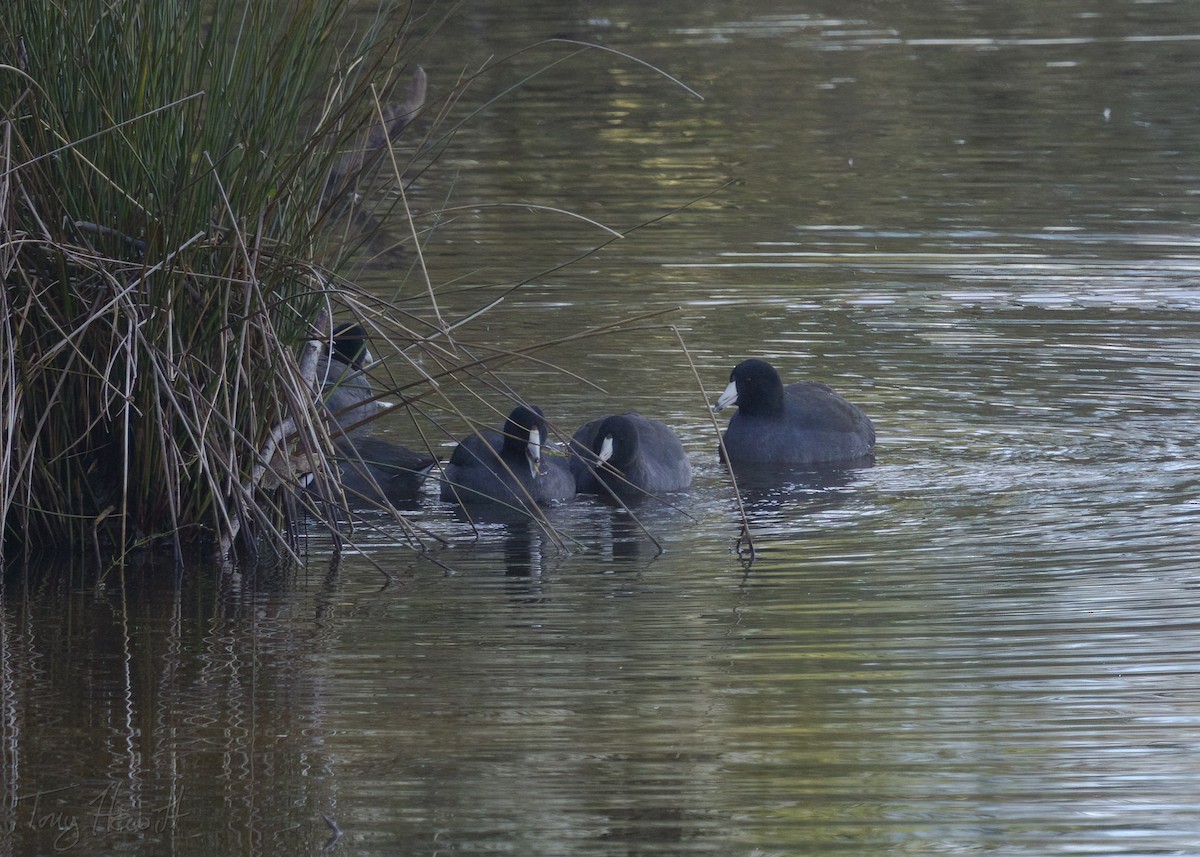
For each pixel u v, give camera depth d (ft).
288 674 33.96
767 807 27.76
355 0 44.60
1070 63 115.34
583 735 30.71
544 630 36.42
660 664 34.19
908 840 26.63
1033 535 42.83
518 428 47.42
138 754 30.17
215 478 42.01
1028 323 64.95
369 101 41.55
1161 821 27.12
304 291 42.24
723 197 85.05
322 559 42.16
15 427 40.91
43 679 33.76
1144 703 31.73
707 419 55.67
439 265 72.74
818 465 51.13
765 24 132.36
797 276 71.92
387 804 28.09
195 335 41.24
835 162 92.17
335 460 43.19
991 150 93.86
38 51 39.73
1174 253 73.56
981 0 142.10
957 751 29.76
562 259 74.08
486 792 28.48
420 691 32.91
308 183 41.68
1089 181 86.58
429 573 40.96
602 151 95.04
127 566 41.39
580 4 138.62
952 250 75.20
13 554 42.37
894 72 114.73
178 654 35.14
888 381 58.65
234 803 28.19
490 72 112.16
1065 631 35.65
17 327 40.70
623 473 48.24
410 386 42.65
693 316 66.59
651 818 27.48
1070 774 28.86
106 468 42.91
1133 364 59.88
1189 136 95.14
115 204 40.81
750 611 37.50
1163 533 42.60
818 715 31.50
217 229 40.70
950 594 38.29
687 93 109.60
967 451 51.49
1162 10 134.10
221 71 40.52
